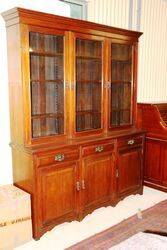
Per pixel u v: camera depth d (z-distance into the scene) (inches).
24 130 93.6
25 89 91.7
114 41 117.3
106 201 118.0
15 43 91.2
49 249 90.4
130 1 145.9
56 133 105.3
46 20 92.7
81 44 110.2
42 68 102.5
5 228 88.7
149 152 137.7
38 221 94.5
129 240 57.4
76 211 106.3
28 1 103.5
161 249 54.0
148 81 164.7
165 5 166.9
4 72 101.4
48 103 106.0
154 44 164.2
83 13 124.8
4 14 91.7
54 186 97.9
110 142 115.4
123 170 124.0
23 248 91.1
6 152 105.5
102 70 114.8
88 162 108.1
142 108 136.7
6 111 103.7
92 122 119.5
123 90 131.9
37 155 91.4
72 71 103.3
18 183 101.1
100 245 92.4
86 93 116.7
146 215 113.4
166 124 140.1
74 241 94.8
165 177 132.6
